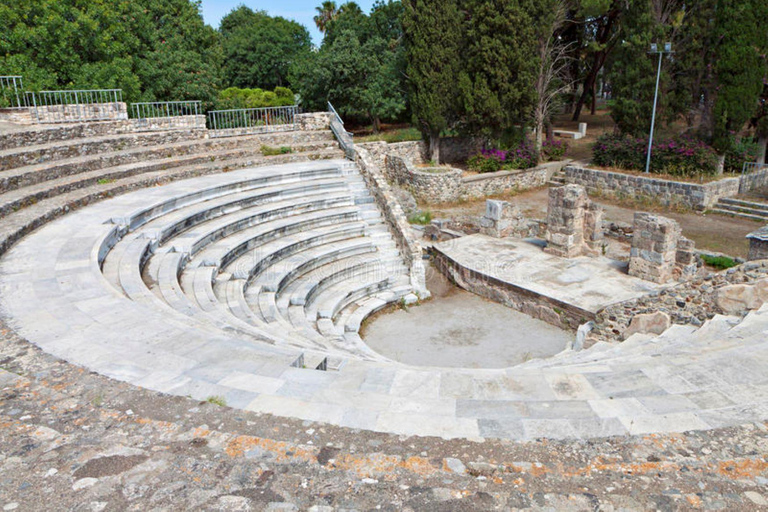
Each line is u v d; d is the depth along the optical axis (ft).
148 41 79.41
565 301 42.47
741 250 60.70
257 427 15.39
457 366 36.96
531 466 13.73
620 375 18.85
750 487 12.83
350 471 13.51
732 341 23.16
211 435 14.94
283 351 20.81
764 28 72.84
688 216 75.00
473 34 86.63
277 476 13.28
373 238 56.39
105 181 50.44
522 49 85.40
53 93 63.52
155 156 60.39
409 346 40.37
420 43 86.12
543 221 63.21
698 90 84.07
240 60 174.60
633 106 86.17
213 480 13.09
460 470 13.56
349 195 59.93
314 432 15.20
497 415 16.17
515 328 43.27
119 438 14.76
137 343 20.88
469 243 58.80
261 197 54.29
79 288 26.73
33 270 29.14
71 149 53.06
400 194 78.07
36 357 19.49
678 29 81.56
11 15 63.16
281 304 40.63
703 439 14.76
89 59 70.85
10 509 11.96
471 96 87.61
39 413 15.90
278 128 76.13
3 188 41.45
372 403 16.85
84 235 35.60
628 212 78.64
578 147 113.60
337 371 19.33
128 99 71.10
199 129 68.80
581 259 52.70
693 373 18.81
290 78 135.03
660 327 34.35
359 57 110.83
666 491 12.71
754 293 29.48
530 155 93.56
